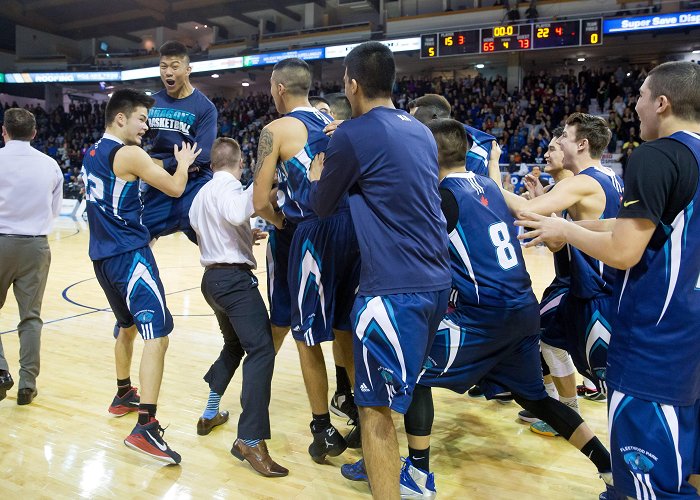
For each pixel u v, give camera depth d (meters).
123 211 2.76
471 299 2.18
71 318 5.29
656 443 1.59
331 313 2.50
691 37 16.89
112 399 3.35
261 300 2.71
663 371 1.59
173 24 24.34
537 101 16.72
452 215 2.21
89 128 23.52
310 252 2.46
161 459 2.52
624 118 14.24
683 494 1.59
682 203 1.56
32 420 3.03
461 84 18.27
